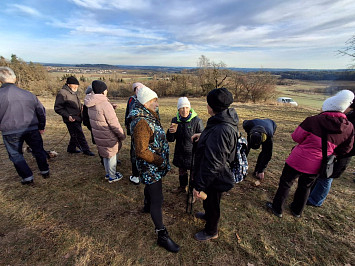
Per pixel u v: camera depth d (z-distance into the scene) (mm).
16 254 1874
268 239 2156
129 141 5410
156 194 1967
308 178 2250
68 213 2455
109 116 2688
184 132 2586
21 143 2828
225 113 1697
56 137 5672
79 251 1938
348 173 3666
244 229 2289
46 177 3229
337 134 1985
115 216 2434
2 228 2182
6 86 2611
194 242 2102
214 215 2004
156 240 2102
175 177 3453
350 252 2008
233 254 1974
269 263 1886
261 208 2650
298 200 2420
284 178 2381
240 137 2016
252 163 4062
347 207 2674
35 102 2846
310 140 2111
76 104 3967
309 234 2229
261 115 12219
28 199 2695
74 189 2973
